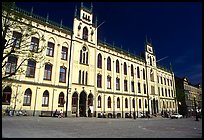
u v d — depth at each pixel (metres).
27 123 17.62
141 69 55.06
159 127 20.34
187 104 75.62
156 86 59.16
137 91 51.09
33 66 30.16
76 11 38.88
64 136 11.16
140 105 51.09
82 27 39.34
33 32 17.78
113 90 44.00
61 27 35.62
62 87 33.06
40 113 29.39
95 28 42.31
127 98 47.28
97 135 12.28
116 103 43.84
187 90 79.12
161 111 59.16
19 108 27.20
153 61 61.09
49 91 31.30
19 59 28.08
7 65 26.73
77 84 35.47
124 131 15.19
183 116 61.97
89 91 37.44
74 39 36.94
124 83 47.91
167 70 69.44
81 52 38.19
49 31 33.38
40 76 30.66
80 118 30.55
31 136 10.42
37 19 31.95
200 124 26.31
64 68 34.50
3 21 15.21
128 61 50.66
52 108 31.03
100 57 42.91
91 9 42.34
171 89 69.12
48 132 12.51
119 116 43.75
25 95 28.31
